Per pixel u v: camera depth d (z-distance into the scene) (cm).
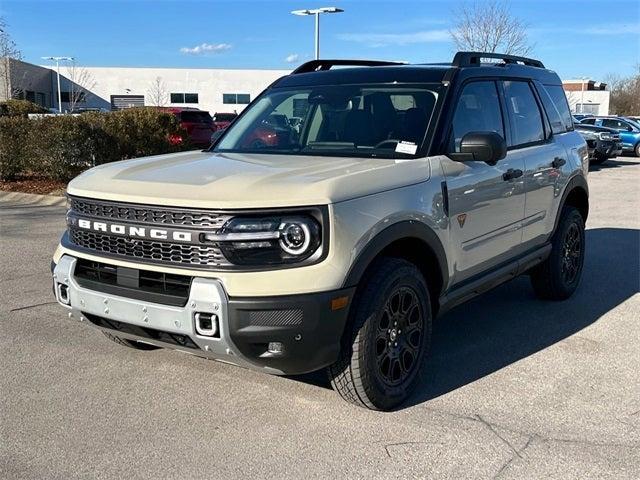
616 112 7600
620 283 678
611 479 312
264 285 317
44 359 454
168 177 361
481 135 406
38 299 596
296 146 451
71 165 1322
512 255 507
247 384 415
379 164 382
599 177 1881
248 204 318
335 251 327
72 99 6178
